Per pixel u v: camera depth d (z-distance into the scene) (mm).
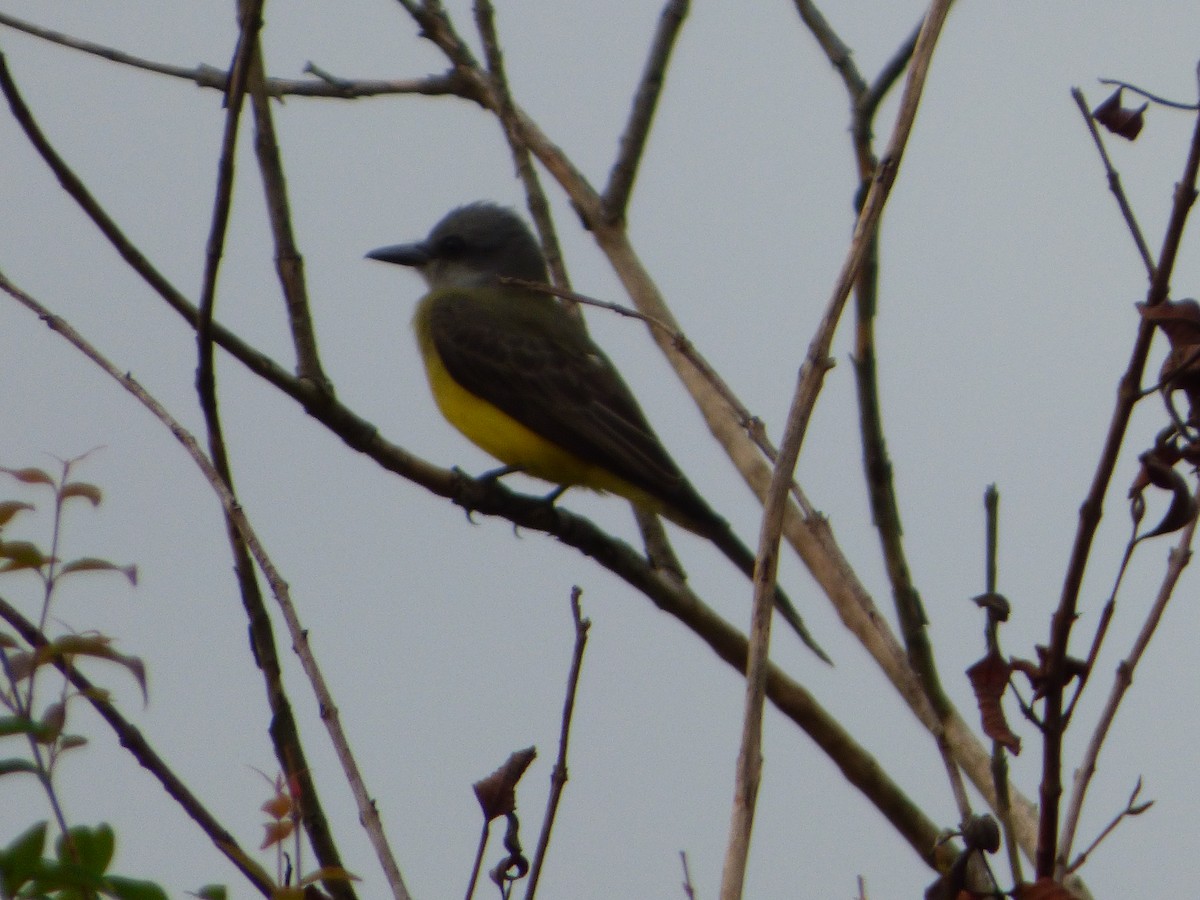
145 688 6191
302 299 9609
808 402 6137
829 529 7227
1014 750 5590
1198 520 6020
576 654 5957
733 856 5543
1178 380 5621
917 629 8445
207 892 5590
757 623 5906
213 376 7855
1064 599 5625
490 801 5828
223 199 7621
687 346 7434
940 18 6480
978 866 5754
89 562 6449
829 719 8664
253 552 6664
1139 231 5820
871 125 9086
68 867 5402
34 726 5840
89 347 7289
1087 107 5977
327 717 6285
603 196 11406
